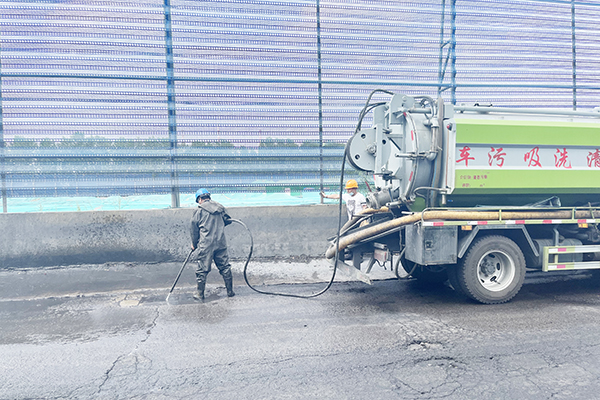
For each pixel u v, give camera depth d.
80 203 7.51
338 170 8.27
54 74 7.10
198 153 7.68
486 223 5.39
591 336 4.20
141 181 7.59
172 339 4.18
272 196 8.11
